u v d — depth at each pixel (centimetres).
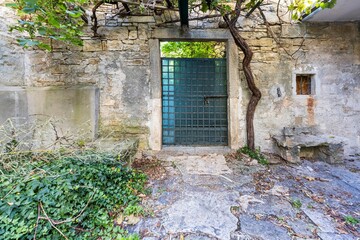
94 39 323
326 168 280
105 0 254
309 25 333
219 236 147
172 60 354
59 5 193
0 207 130
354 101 339
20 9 186
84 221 153
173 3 276
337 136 323
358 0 266
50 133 303
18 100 298
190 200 197
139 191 211
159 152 333
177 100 359
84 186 166
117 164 223
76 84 323
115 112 331
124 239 140
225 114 361
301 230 153
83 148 223
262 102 338
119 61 328
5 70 298
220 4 264
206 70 357
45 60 317
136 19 324
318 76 336
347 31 333
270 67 335
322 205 187
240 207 184
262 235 148
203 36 329
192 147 352
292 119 338
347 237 145
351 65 336
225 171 267
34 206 139
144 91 332
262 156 317
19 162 190
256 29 332
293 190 217
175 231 154
